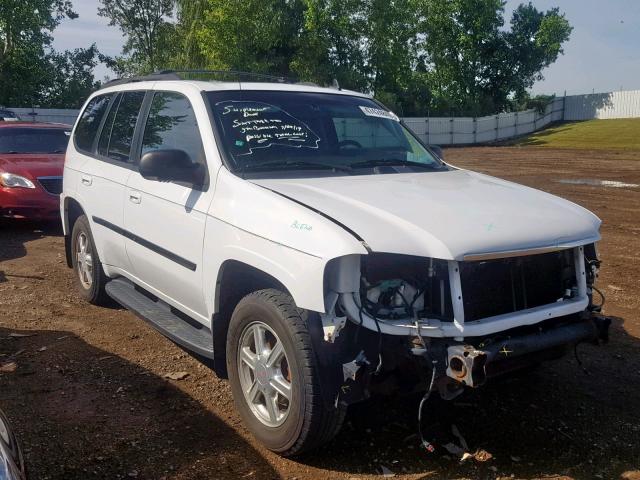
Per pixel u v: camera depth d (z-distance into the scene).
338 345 3.39
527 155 33.00
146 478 3.62
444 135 48.34
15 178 10.08
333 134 4.92
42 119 39.53
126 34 53.81
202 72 5.54
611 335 5.83
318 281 3.34
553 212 4.01
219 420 4.28
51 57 53.00
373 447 3.96
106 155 5.95
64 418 4.27
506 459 3.85
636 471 3.74
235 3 37.62
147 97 5.50
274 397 3.85
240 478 3.64
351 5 46.38
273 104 4.90
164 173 4.29
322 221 3.48
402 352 3.36
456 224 3.57
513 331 3.60
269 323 3.71
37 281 7.55
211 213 4.17
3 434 2.65
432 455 3.89
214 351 4.30
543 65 59.12
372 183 4.26
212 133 4.46
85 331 5.90
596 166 24.94
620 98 56.75
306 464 3.78
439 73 58.31
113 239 5.64
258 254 3.72
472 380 3.21
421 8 56.09
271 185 4.06
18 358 5.26
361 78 46.78
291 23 45.00
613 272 8.00
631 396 4.68
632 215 12.44
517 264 3.65
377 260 3.43
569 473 3.71
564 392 4.73
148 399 4.57
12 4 47.72
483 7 55.66
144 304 5.36
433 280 3.45
